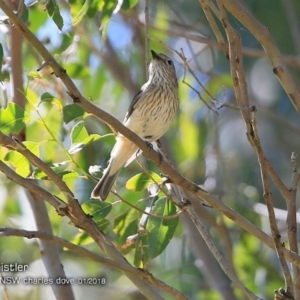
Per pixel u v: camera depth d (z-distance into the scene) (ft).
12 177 24.11
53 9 28.17
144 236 29.84
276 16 49.60
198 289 44.16
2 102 38.50
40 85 38.04
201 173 47.09
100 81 47.55
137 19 45.21
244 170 49.80
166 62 36.76
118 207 40.24
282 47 49.11
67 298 29.12
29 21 41.01
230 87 46.91
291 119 52.65
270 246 24.77
